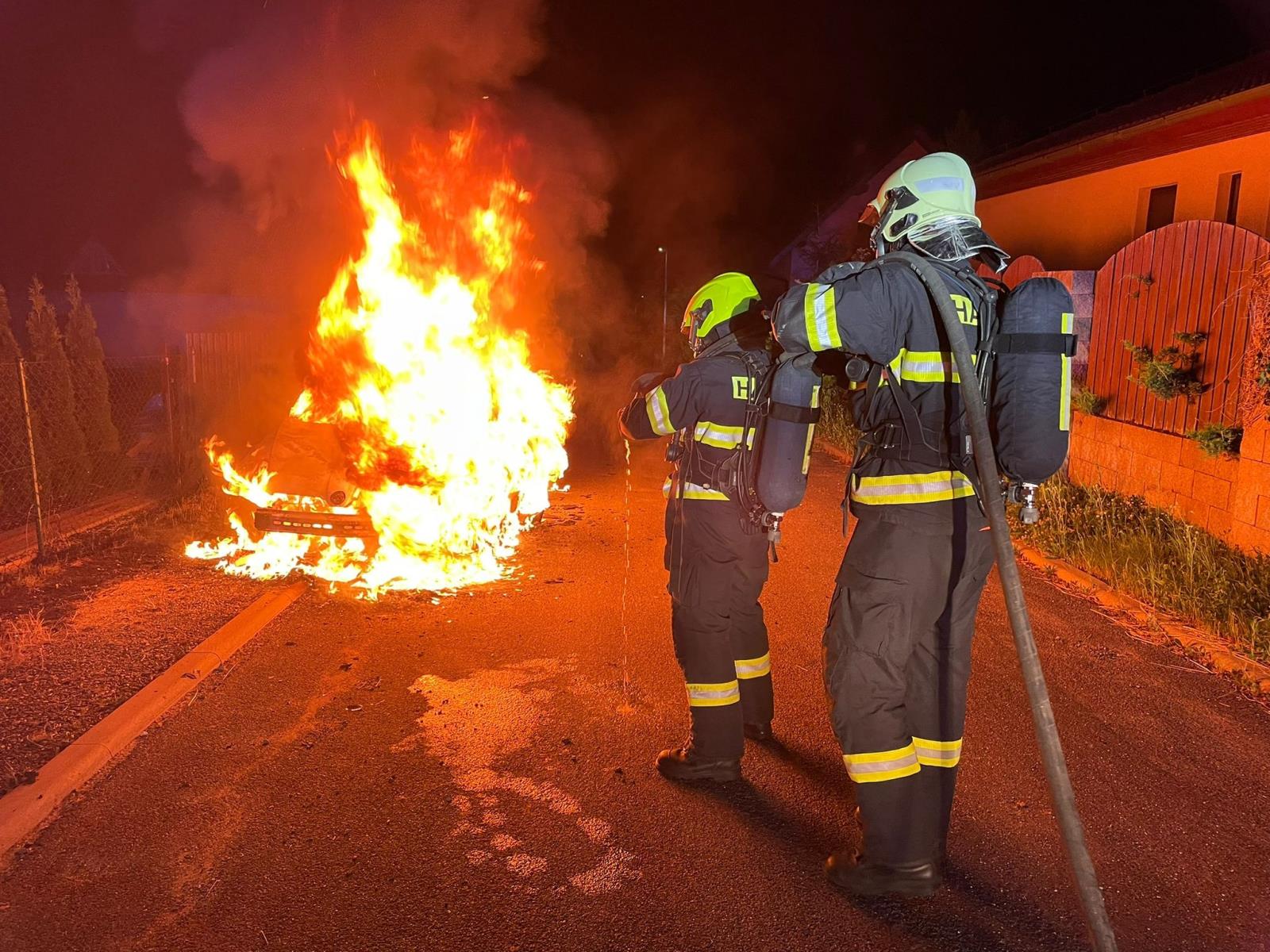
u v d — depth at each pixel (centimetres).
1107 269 873
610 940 277
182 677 458
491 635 538
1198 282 738
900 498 280
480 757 390
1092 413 885
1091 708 444
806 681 475
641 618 568
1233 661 484
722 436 345
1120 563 634
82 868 311
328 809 348
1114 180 1442
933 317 273
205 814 344
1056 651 520
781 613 584
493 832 334
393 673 480
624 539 769
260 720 424
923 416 277
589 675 479
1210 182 1229
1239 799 362
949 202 281
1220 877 312
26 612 554
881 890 297
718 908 293
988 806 356
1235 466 665
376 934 279
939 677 304
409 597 607
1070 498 808
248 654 504
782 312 278
